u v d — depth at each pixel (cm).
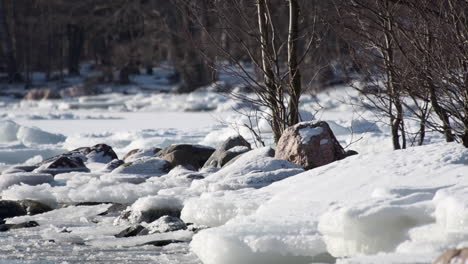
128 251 1973
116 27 14600
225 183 2328
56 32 16475
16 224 2409
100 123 7919
